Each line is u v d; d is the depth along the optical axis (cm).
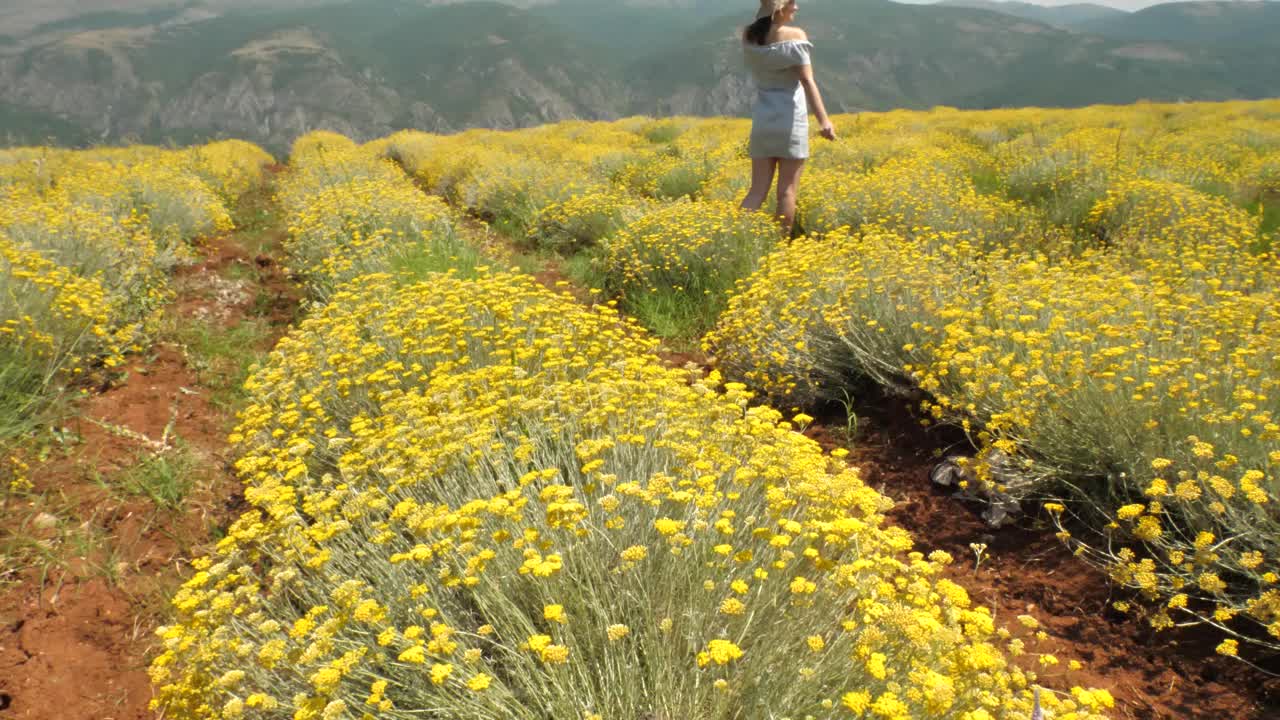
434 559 233
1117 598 256
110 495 334
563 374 360
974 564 289
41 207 650
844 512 226
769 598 204
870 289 439
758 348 440
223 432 406
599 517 247
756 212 673
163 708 228
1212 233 575
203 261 761
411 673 204
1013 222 675
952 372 358
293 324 587
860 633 188
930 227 626
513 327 394
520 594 224
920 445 371
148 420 409
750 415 285
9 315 419
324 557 217
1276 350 304
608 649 202
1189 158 960
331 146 2011
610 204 851
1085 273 484
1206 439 271
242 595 236
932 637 176
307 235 731
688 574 210
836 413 426
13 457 349
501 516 237
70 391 416
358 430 308
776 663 195
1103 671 230
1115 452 287
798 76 657
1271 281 434
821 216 741
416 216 771
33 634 256
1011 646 197
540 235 891
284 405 351
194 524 323
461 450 269
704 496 218
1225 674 222
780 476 241
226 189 1263
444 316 401
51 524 311
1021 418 301
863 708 156
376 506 247
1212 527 249
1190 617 243
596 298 655
